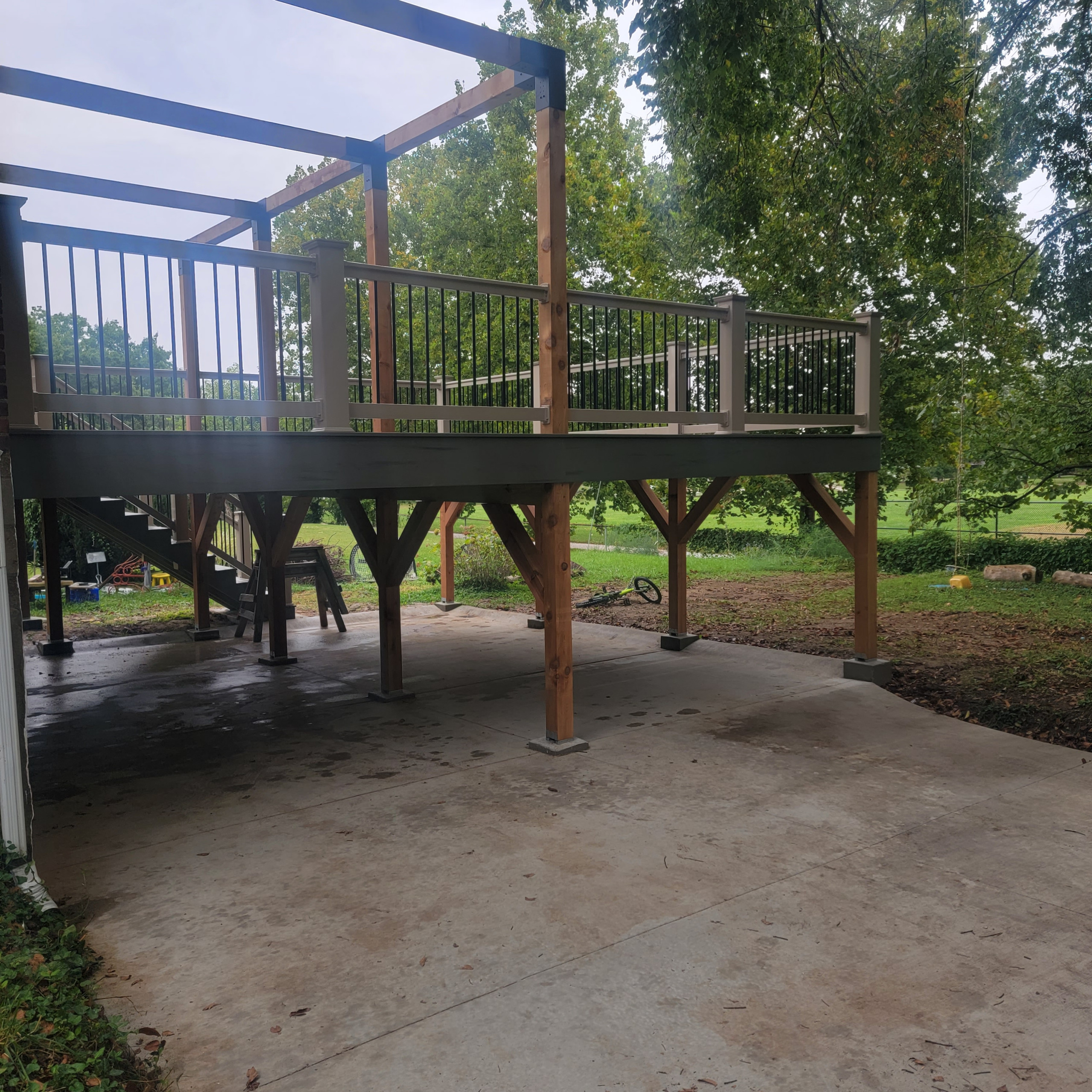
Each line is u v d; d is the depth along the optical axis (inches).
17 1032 88.0
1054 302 376.2
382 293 241.1
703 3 304.0
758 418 253.9
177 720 245.9
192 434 156.3
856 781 186.9
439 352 733.9
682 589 342.0
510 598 486.3
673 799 177.2
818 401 276.5
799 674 294.0
